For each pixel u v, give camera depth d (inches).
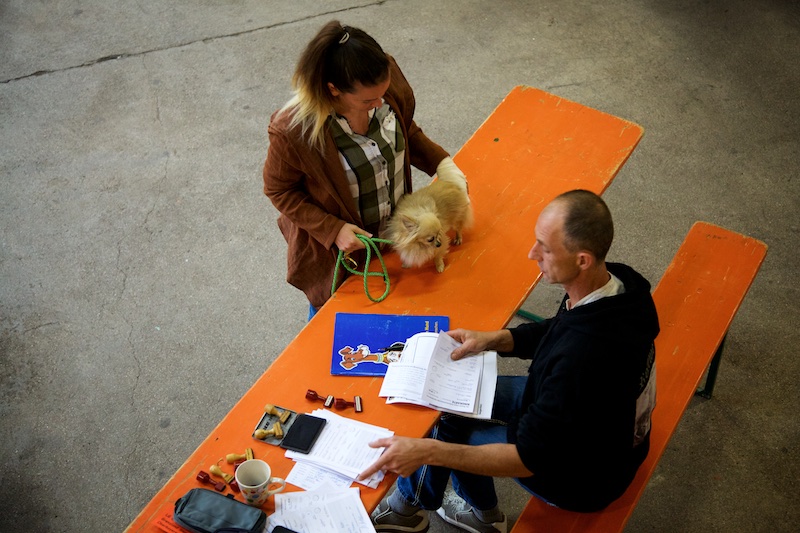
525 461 82.4
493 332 100.9
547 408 80.5
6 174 183.8
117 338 152.4
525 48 210.8
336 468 88.1
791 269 158.9
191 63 209.8
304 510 84.7
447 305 107.3
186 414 140.9
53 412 141.6
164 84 204.2
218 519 82.0
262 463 85.9
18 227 172.7
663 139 186.1
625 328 78.8
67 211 175.6
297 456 90.0
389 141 104.4
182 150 187.9
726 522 124.3
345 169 102.5
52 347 151.2
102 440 137.6
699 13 219.3
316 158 98.1
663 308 117.5
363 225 111.2
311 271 113.7
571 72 203.5
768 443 133.2
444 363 98.9
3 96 202.5
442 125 190.9
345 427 92.7
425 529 118.2
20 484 131.9
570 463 84.4
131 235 170.4
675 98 195.8
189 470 89.4
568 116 133.7
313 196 106.3
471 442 101.8
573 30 215.6
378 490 86.7
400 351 101.2
